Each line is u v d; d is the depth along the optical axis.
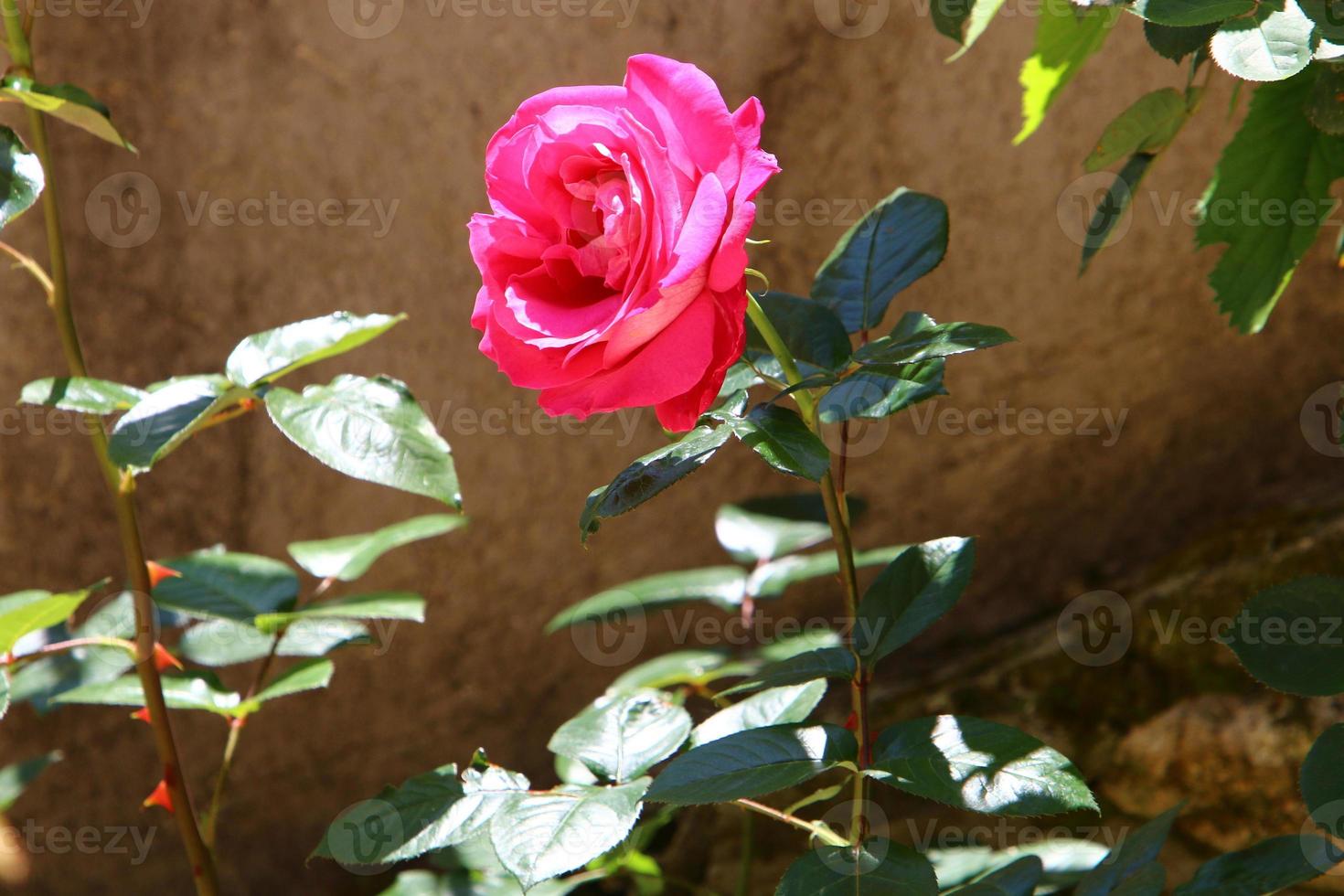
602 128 1.14
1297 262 1.30
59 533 1.58
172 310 1.55
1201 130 1.56
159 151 1.53
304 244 1.55
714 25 1.54
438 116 1.54
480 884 1.34
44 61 1.50
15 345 1.53
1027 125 1.35
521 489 1.69
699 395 1.15
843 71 1.56
